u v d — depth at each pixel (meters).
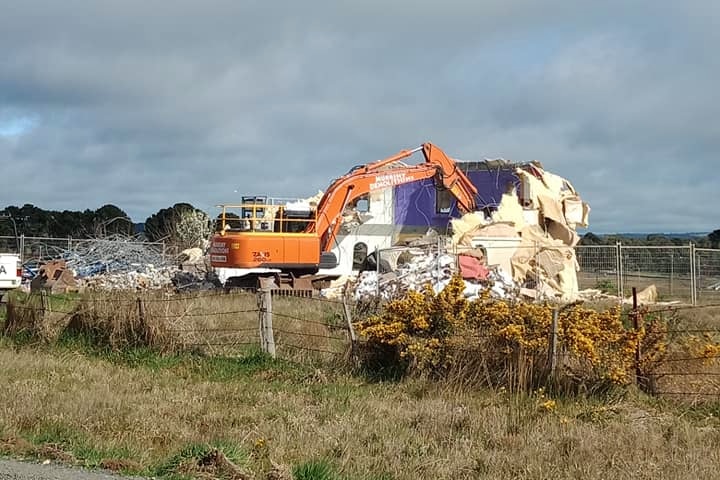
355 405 10.95
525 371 11.76
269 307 14.59
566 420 9.98
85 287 28.31
